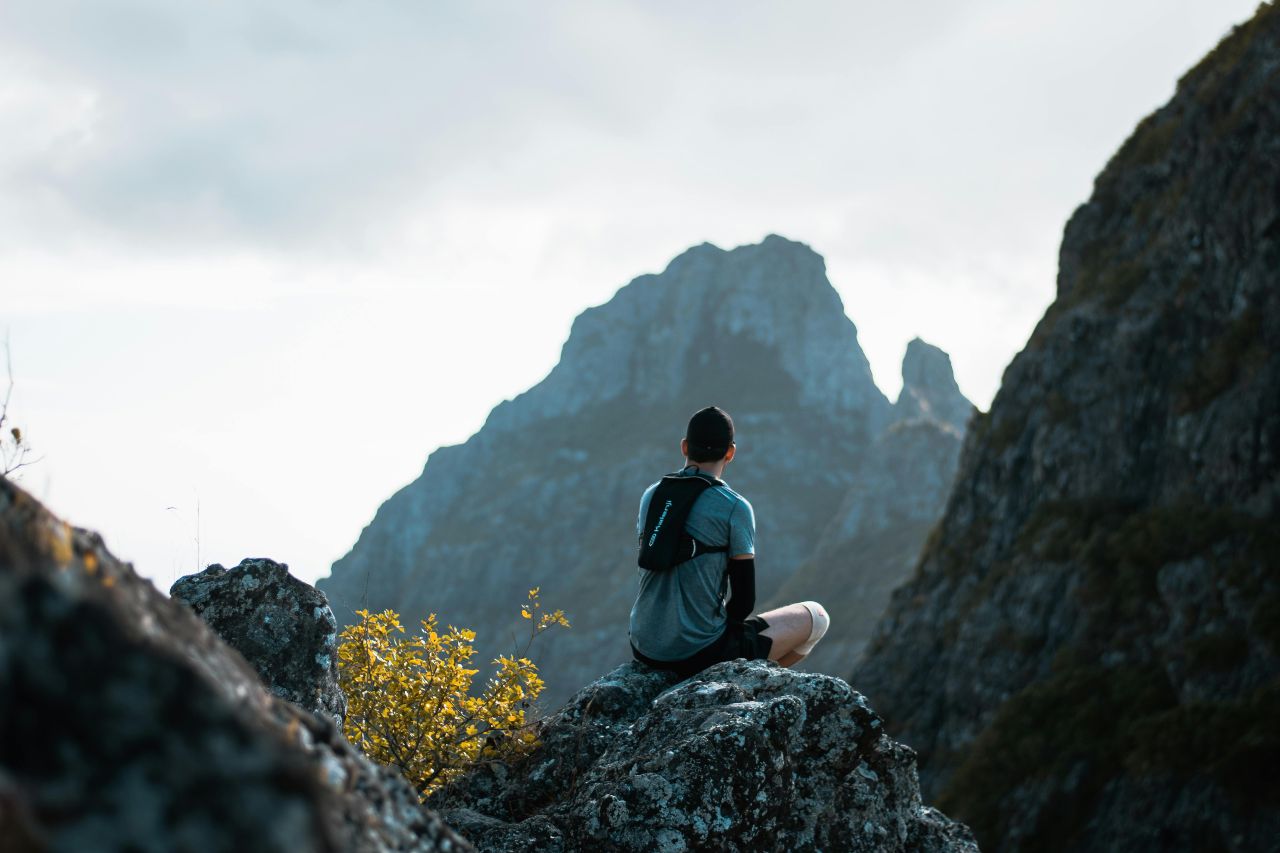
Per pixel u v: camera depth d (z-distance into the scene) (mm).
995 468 72312
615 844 4172
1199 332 58094
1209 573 49062
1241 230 56125
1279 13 58750
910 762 5160
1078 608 56969
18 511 1521
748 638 6109
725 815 4227
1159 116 69500
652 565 6000
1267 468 50156
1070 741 49125
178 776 1156
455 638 6836
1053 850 45406
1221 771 39125
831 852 4668
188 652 1742
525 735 5961
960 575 71375
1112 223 70125
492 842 4621
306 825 1202
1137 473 59531
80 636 1197
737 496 6125
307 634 5898
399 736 6445
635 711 5918
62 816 1075
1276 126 55062
